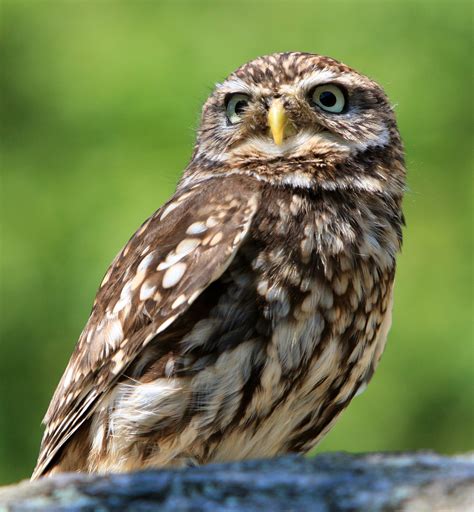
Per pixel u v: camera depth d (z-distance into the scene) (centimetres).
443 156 1936
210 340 984
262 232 1000
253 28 1970
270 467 811
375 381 1794
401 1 1984
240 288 986
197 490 785
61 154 1952
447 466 800
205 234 999
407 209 1923
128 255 1073
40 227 1892
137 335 1003
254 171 1062
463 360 1792
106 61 1956
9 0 2092
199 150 1134
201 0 1986
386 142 1101
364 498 762
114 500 782
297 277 991
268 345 982
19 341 1880
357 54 1961
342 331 1012
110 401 1007
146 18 1983
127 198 1850
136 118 1914
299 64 1095
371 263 1036
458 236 1905
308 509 759
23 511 771
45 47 2042
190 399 984
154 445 991
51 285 1870
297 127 1071
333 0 1991
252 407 988
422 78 1950
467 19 1989
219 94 1118
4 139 2009
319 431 1060
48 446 1057
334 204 1045
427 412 1794
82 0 2036
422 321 1827
